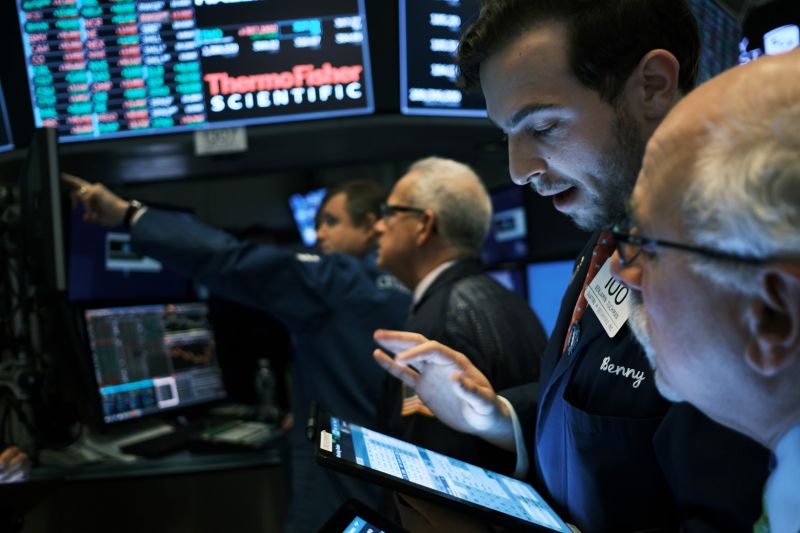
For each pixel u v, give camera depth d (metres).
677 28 0.72
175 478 1.64
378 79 1.84
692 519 0.65
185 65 1.80
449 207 1.50
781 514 0.46
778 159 0.38
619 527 0.76
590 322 0.84
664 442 0.69
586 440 0.77
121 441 1.89
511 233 2.51
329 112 1.85
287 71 1.82
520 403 1.04
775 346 0.40
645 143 0.71
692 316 0.43
